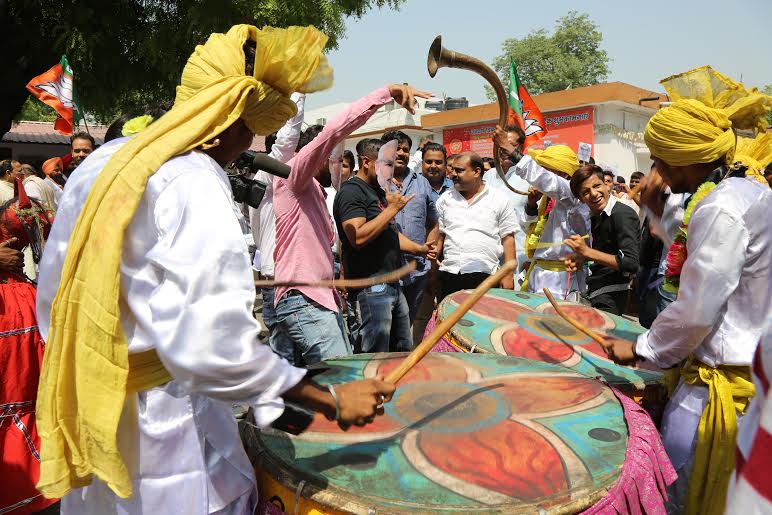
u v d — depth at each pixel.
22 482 2.79
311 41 1.55
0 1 11.42
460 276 4.80
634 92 20.20
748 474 0.68
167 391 1.43
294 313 3.11
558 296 4.35
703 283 1.87
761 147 2.46
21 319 2.86
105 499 1.48
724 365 1.96
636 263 3.73
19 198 3.11
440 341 3.06
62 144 22.09
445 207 4.96
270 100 1.55
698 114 2.02
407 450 1.69
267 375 1.31
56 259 1.48
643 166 22.53
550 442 1.75
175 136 1.39
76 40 12.13
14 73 12.14
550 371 2.36
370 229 3.44
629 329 3.19
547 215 4.55
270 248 3.67
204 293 1.26
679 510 2.10
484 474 1.58
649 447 1.76
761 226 1.85
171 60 12.52
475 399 2.05
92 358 1.32
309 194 3.15
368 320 3.72
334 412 1.42
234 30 1.60
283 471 1.59
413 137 22.94
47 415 1.39
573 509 1.48
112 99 13.85
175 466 1.44
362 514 1.44
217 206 1.33
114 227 1.31
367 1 13.32
